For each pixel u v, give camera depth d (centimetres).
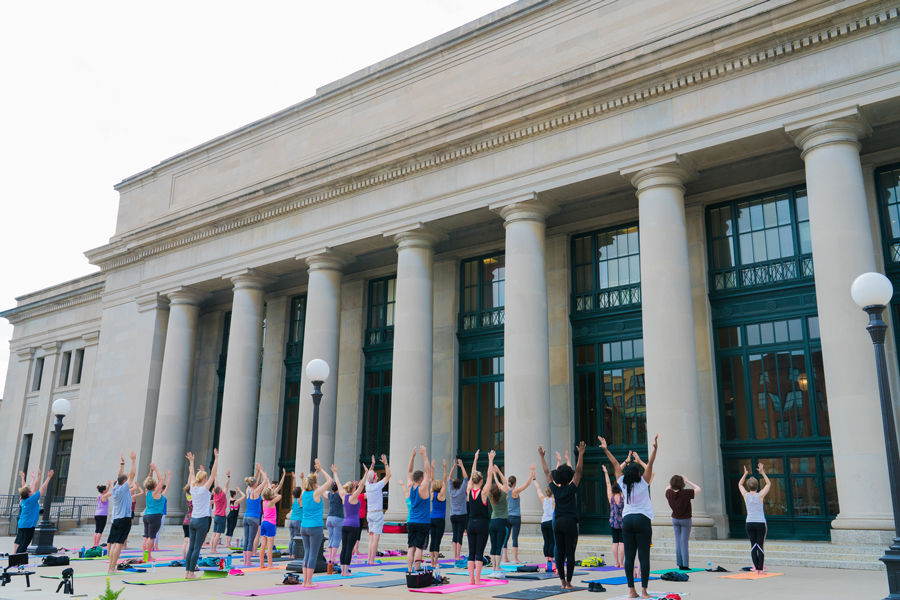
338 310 3062
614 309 2616
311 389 2938
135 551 2311
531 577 1425
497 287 2978
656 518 2005
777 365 2266
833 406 1816
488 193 2567
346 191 2981
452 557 2092
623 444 2506
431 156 2728
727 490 2269
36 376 4953
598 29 2598
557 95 2402
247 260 3294
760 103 2062
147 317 3722
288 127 3538
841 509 1772
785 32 2016
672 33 2259
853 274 1842
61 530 3441
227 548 2423
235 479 3103
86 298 4634
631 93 2288
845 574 1483
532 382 2342
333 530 1554
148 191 4134
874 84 1894
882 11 1892
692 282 2455
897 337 2069
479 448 2844
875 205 2172
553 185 2419
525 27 2803
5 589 1284
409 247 2769
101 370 3931
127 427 3606
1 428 4966
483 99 2847
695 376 2094
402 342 2686
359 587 1302
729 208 2481
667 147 2205
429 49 3059
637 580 1375
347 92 3328
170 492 3372
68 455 4459
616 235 2719
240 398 3189
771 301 2311
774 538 2156
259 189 3209
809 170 1981
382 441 3128
